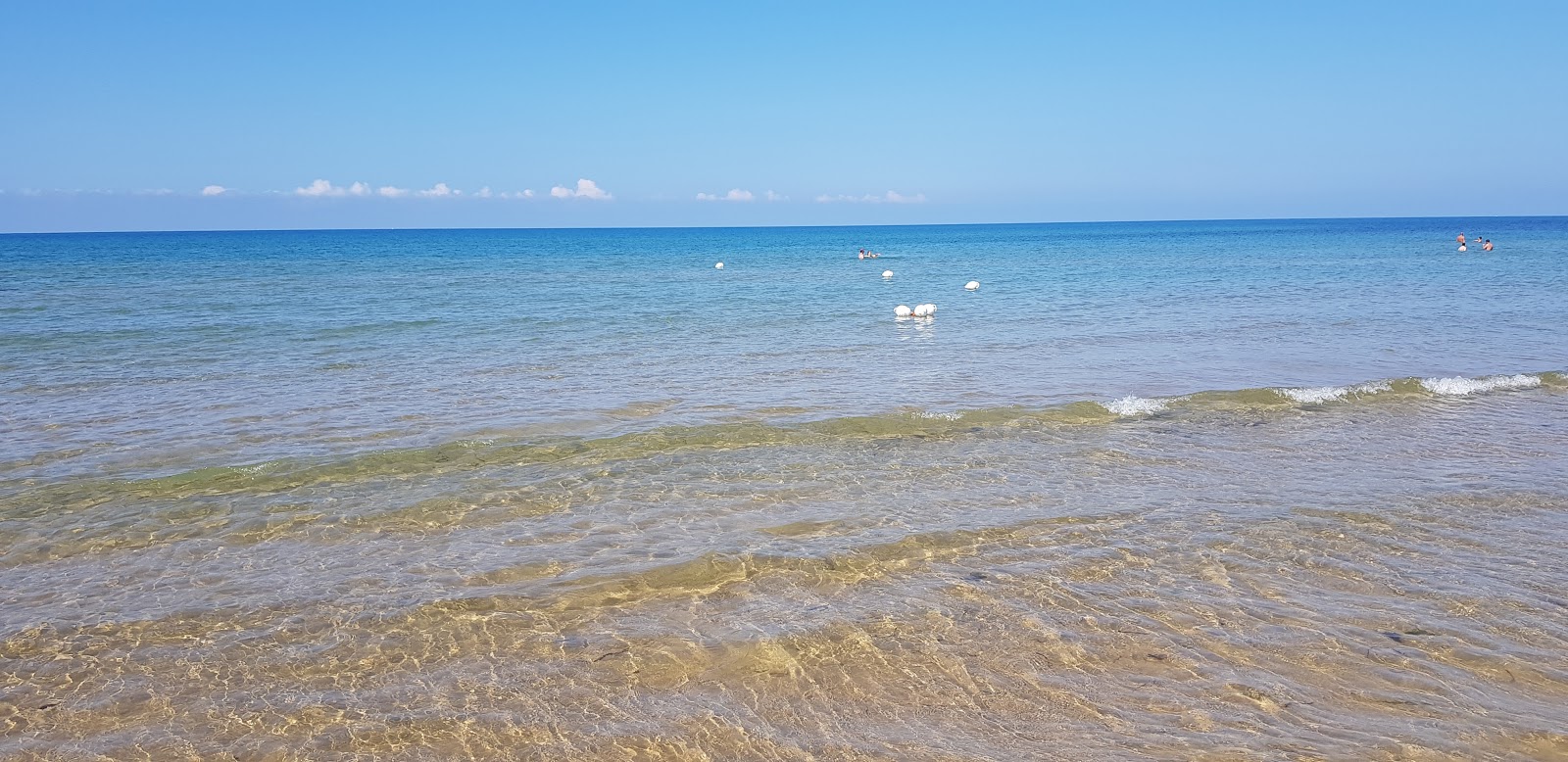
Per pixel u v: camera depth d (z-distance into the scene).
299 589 7.51
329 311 27.67
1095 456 11.46
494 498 9.84
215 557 8.20
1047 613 7.00
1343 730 5.41
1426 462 11.12
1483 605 7.08
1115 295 33.72
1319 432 12.67
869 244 107.50
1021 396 15.05
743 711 5.70
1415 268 46.81
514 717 5.64
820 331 23.44
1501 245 74.94
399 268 52.84
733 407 14.21
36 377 16.38
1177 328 23.53
